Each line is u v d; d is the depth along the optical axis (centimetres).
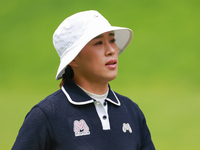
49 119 800
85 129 808
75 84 861
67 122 805
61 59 866
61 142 792
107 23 861
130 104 947
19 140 795
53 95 849
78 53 852
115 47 861
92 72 840
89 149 792
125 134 858
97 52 830
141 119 944
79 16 852
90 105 843
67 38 846
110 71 837
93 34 814
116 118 869
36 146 789
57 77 879
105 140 816
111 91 918
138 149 898
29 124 801
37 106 821
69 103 830
